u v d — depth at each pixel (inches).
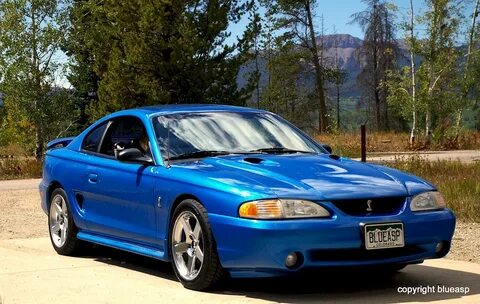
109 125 294.2
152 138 262.7
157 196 248.4
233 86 806.5
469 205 436.8
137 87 788.6
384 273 259.0
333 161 252.8
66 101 1109.1
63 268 277.0
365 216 217.9
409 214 224.1
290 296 225.5
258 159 246.8
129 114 284.5
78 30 1056.8
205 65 788.0
